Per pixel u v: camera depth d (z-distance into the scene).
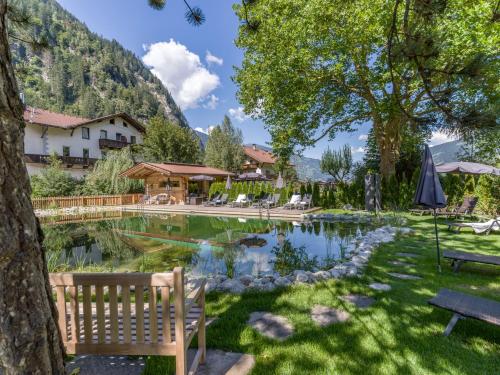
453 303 2.97
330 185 21.75
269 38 13.20
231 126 43.94
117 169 22.86
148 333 2.18
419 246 6.82
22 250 1.22
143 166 21.42
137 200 23.28
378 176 12.70
